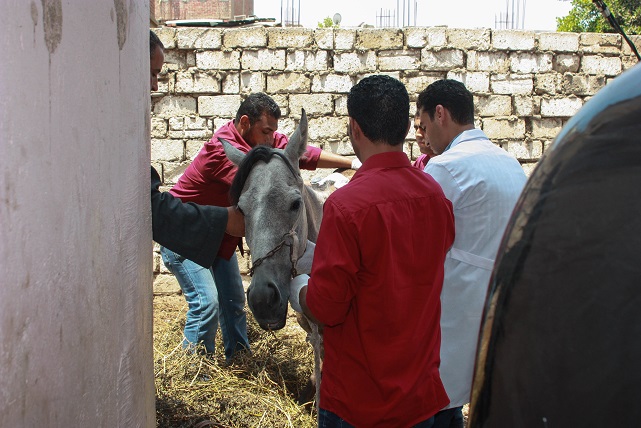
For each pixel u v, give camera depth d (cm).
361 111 230
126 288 185
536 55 757
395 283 214
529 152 768
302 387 473
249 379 469
